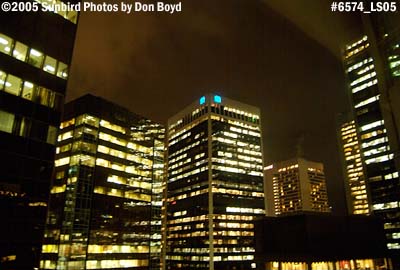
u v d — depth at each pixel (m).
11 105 40.41
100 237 111.12
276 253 95.44
